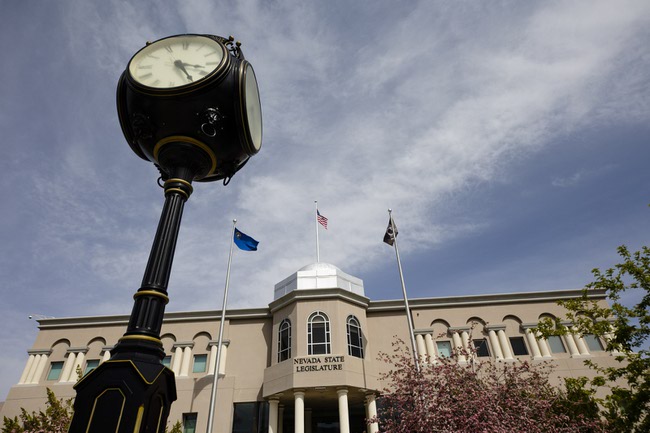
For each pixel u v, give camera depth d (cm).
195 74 595
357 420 2614
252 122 664
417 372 1457
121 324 2856
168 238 520
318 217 3184
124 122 616
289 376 2311
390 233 2356
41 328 2869
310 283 2753
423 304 2789
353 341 2512
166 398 452
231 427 2441
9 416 2512
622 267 1650
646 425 1385
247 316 2833
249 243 2517
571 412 1520
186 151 581
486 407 1258
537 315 2720
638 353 1535
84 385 409
